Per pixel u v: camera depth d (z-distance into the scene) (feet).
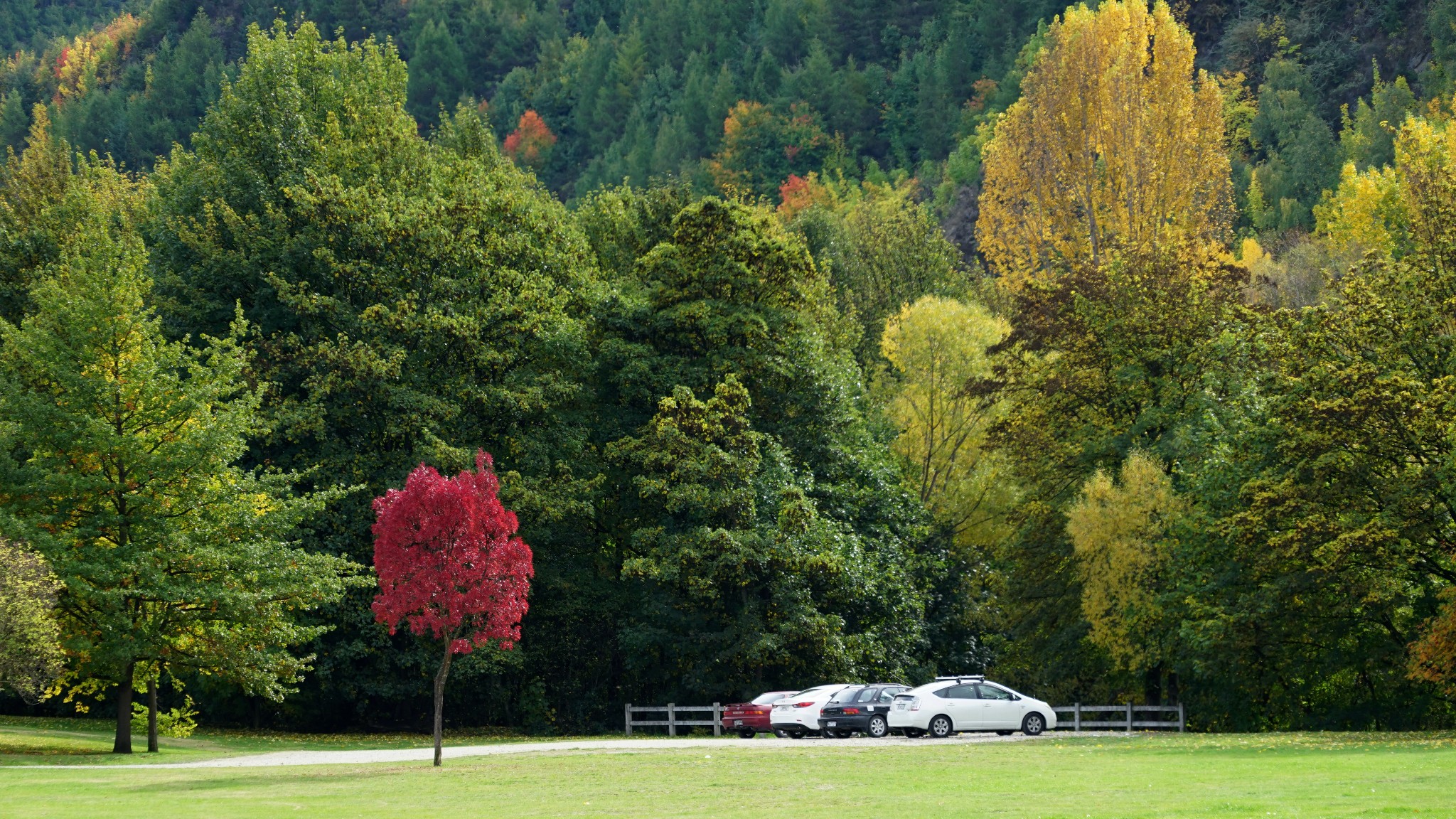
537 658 185.06
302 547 160.76
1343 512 146.92
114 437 126.31
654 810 68.85
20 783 91.20
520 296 175.52
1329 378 144.36
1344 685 172.55
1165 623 163.63
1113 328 181.57
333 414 167.73
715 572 163.22
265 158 183.93
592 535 191.72
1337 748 106.93
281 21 197.47
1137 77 307.37
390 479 164.55
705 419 169.89
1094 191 307.37
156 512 130.41
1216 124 306.76
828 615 176.14
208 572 130.93
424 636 168.45
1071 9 327.06
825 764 98.48
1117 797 70.69
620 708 189.16
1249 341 172.04
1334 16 522.06
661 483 168.86
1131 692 193.26
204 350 137.49
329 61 204.03
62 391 135.13
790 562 165.89
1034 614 185.06
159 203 199.11
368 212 175.63
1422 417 140.15
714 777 88.28
